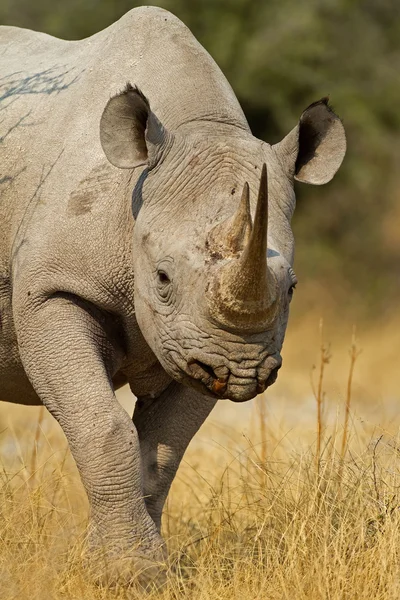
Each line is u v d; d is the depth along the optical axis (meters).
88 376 15.05
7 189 16.38
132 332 15.67
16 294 15.55
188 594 14.41
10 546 14.89
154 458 16.34
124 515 14.66
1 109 17.05
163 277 13.95
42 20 55.03
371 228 60.91
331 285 58.41
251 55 55.59
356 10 58.94
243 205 13.11
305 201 61.06
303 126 14.94
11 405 28.83
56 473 18.05
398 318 53.62
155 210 14.39
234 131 15.07
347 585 14.12
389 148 58.12
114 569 14.39
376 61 58.31
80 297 15.34
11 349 16.78
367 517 15.75
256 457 19.66
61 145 15.99
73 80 16.66
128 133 14.62
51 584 13.90
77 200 15.36
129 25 16.50
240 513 17.69
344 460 17.39
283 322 13.55
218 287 12.97
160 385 16.58
